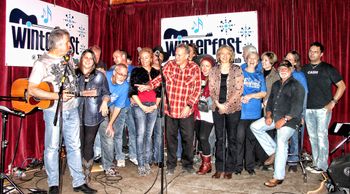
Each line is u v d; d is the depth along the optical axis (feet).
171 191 11.67
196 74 12.70
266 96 14.23
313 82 14.16
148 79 12.93
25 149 15.08
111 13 20.93
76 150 11.06
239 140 13.38
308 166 14.84
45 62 10.16
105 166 13.35
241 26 18.06
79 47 18.15
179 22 19.27
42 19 15.42
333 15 16.48
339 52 16.37
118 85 12.86
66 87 10.45
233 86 12.51
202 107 13.26
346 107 16.25
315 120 14.29
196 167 15.11
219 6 18.61
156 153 14.92
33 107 11.21
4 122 9.20
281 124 11.78
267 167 14.47
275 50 17.56
